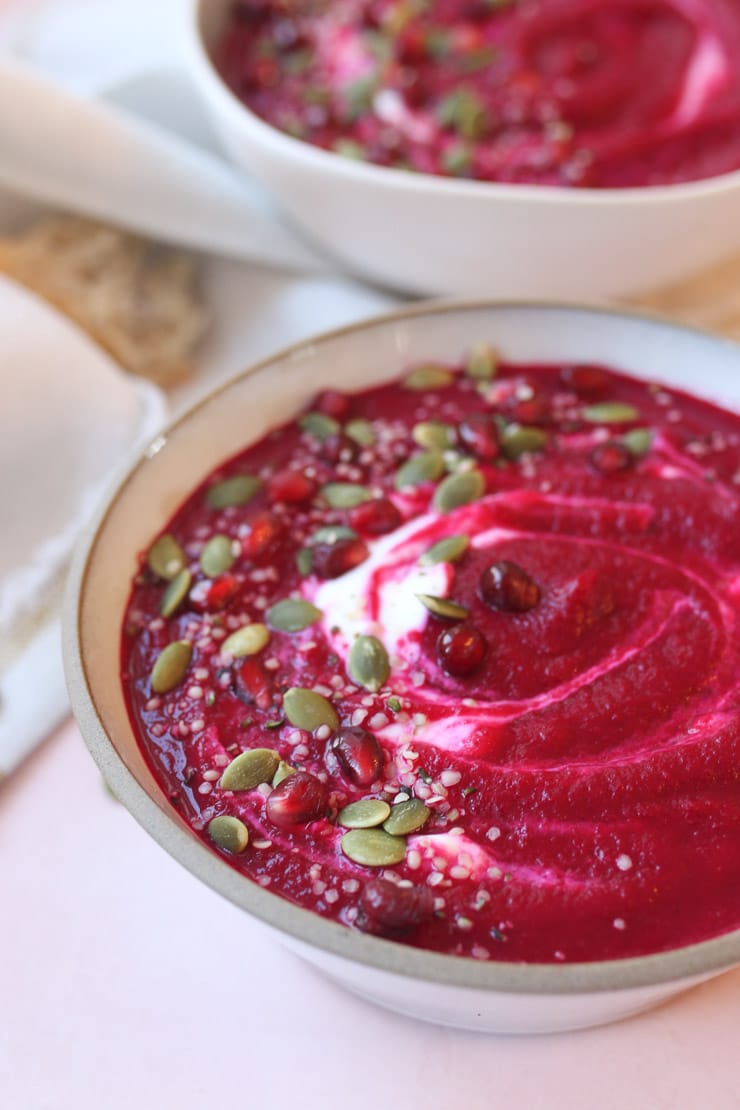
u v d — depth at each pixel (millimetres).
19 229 502
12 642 405
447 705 345
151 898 356
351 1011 339
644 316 405
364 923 314
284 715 346
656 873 323
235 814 333
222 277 495
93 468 430
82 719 325
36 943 350
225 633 361
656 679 346
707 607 358
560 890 321
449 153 475
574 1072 329
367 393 413
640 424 402
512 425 398
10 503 419
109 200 474
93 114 470
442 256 452
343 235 460
